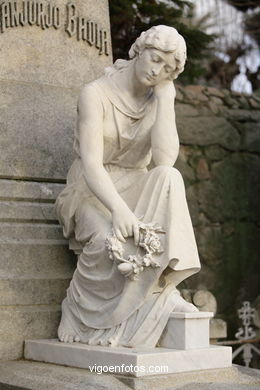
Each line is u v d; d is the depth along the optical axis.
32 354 3.58
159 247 3.16
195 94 6.72
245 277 6.71
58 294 3.88
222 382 3.08
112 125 3.57
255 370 3.44
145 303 3.22
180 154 6.41
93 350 3.13
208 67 9.17
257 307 5.75
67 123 4.32
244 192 6.82
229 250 6.64
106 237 3.24
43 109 4.25
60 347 3.35
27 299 3.78
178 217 3.22
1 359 3.62
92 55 4.50
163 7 6.36
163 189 3.28
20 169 4.11
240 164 6.83
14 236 3.91
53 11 4.37
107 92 3.58
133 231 3.19
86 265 3.46
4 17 4.20
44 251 3.93
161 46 3.37
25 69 4.25
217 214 6.59
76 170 3.73
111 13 6.18
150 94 3.67
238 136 6.84
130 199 3.49
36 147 4.19
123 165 3.71
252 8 8.95
